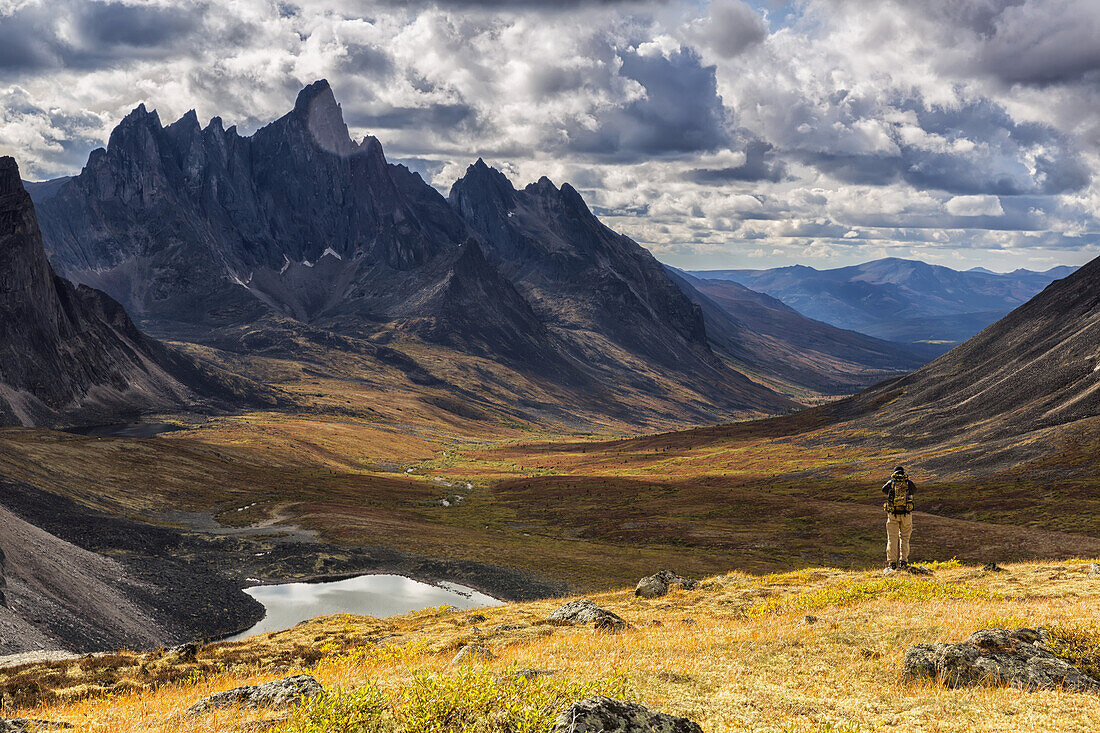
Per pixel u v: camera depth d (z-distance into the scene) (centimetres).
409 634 3055
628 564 9844
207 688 2202
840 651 1750
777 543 10900
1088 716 1180
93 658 2978
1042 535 9300
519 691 1207
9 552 6297
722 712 1284
